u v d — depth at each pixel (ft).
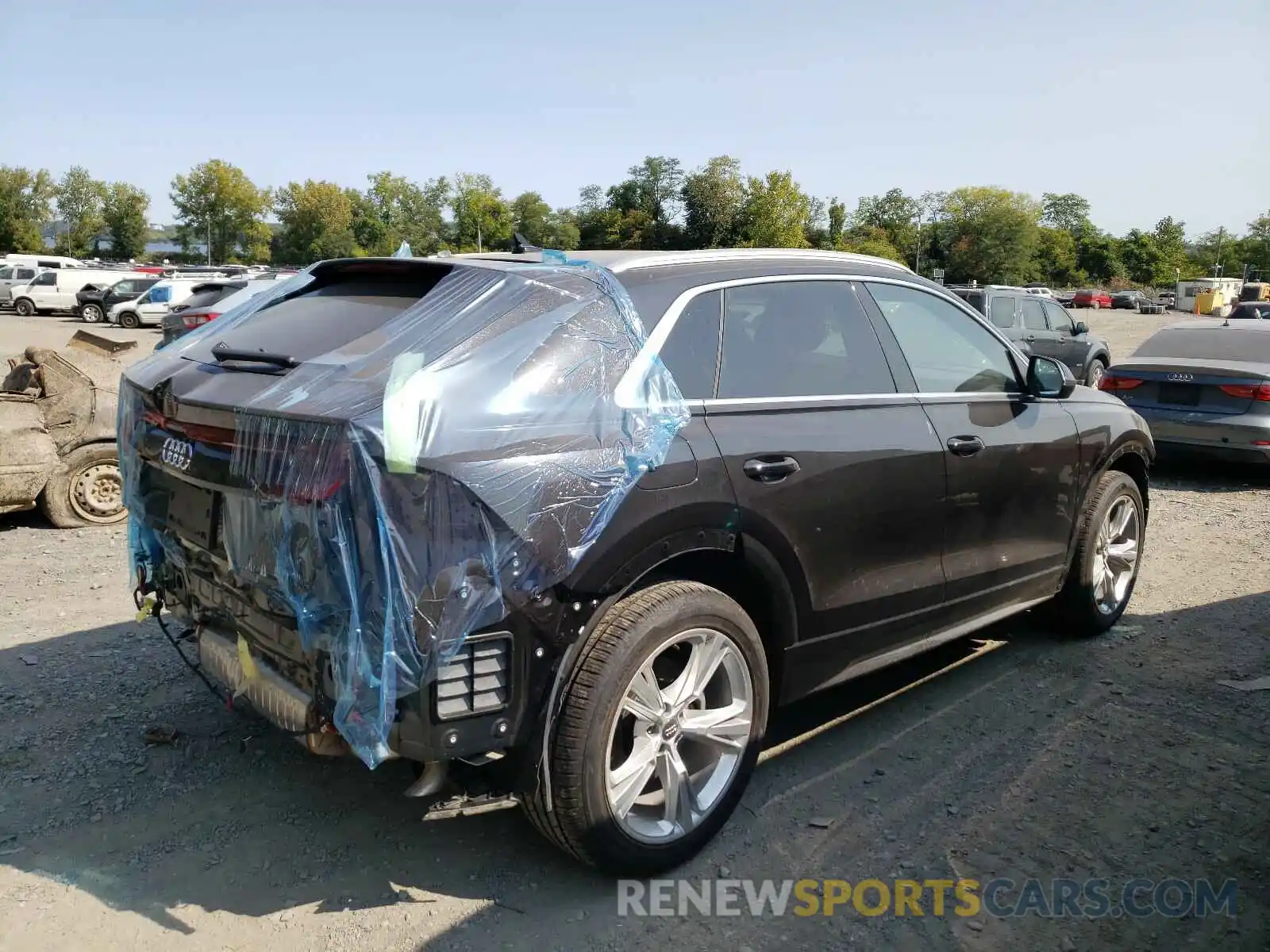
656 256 10.74
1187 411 29.81
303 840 10.61
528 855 10.41
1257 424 28.58
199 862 10.17
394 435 7.89
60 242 291.17
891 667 15.56
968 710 13.98
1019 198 337.72
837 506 11.07
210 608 10.24
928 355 13.06
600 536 8.82
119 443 11.73
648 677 9.53
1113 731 13.38
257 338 10.44
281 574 8.47
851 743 12.98
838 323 11.94
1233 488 30.45
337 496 7.87
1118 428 16.21
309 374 8.89
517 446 8.43
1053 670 15.46
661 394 9.66
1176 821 11.18
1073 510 15.42
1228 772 12.29
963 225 338.75
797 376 11.17
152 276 110.22
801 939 9.17
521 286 9.44
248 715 13.41
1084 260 394.52
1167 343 32.53
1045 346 53.16
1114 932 9.33
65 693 14.01
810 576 10.93
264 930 9.13
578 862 10.28
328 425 7.99
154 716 13.38
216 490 9.35
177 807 11.21
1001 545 13.87
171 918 9.27
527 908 9.53
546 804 9.10
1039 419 14.46
